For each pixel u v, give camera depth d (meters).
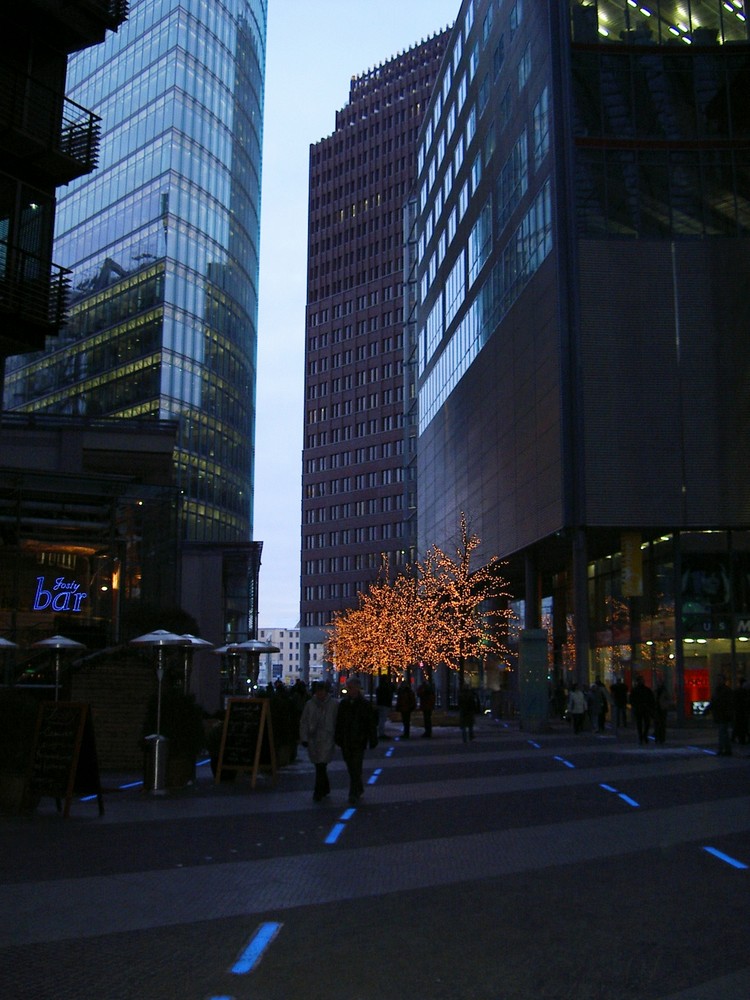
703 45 44.03
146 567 30.66
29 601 28.70
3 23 23.14
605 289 42.31
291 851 10.45
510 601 66.44
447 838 11.36
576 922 7.32
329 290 147.38
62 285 23.75
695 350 41.91
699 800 15.03
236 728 18.20
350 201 147.12
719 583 41.28
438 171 73.62
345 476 139.62
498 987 5.74
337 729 14.99
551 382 43.38
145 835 11.66
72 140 24.16
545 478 44.12
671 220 42.78
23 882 8.73
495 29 55.97
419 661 53.09
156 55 77.69
